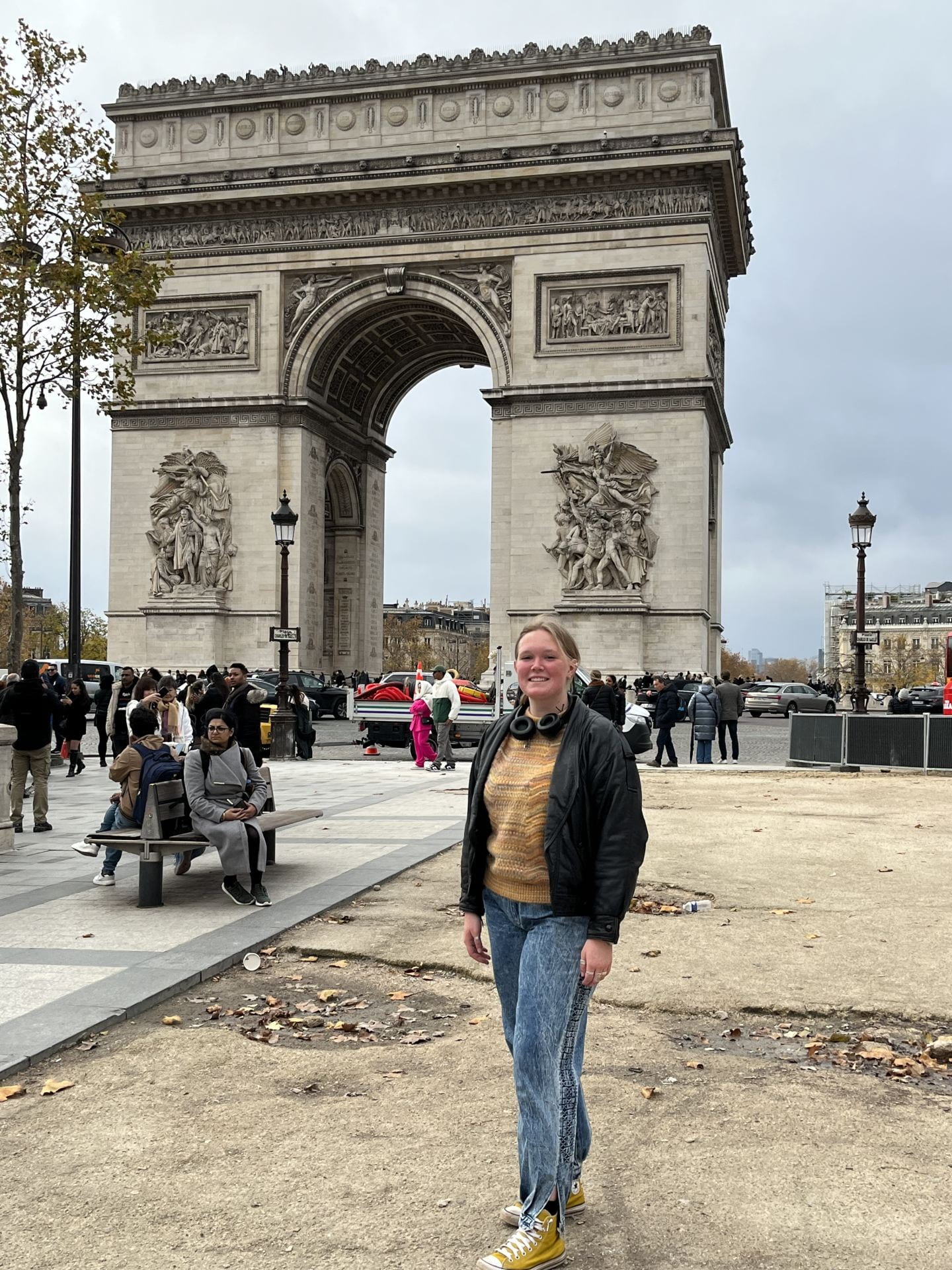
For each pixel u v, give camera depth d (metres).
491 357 73.62
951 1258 7.06
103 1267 6.98
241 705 31.69
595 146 70.88
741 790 33.12
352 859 20.58
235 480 75.94
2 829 21.81
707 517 72.00
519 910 7.36
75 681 40.19
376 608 90.81
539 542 71.44
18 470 43.16
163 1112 9.33
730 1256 7.09
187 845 16.41
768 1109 9.45
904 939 14.90
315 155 76.50
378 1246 7.20
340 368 80.94
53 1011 11.50
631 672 69.19
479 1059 10.56
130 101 78.88
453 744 53.09
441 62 75.00
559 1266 6.95
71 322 43.81
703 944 14.68
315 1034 11.35
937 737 39.91
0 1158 8.47
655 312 71.00
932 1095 9.83
